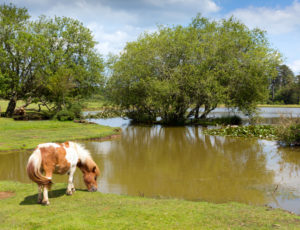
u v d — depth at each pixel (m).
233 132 21.53
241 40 28.28
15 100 34.53
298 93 85.50
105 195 7.37
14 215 5.71
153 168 12.12
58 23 36.97
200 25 32.06
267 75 28.58
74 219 5.28
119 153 15.36
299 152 15.03
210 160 13.63
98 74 37.28
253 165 12.48
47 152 6.46
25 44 32.03
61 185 8.37
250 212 6.15
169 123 30.20
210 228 4.98
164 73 28.27
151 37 30.75
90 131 22.50
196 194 8.67
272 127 21.11
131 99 31.19
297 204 7.66
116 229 4.85
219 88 26.03
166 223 5.18
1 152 14.78
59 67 34.25
